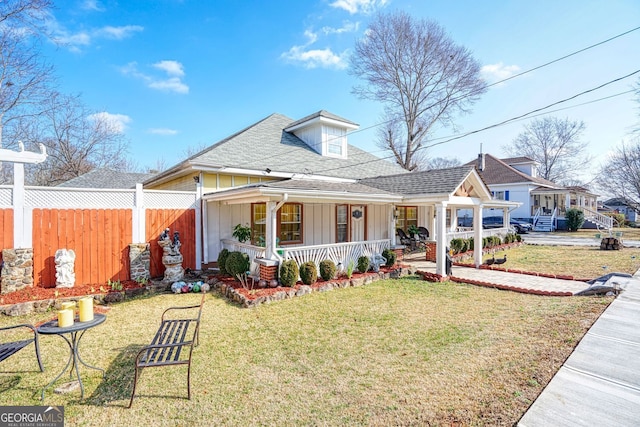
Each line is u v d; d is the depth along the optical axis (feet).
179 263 27.81
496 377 12.08
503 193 102.27
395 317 19.79
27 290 22.97
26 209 23.63
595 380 11.69
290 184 28.19
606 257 43.24
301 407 10.52
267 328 18.06
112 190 27.27
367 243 33.63
